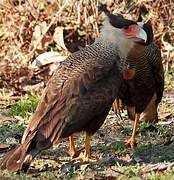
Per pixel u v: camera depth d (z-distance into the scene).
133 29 11.70
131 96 12.66
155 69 12.68
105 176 11.11
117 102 13.34
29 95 16.25
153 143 12.81
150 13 18.39
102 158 12.04
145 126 13.52
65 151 12.55
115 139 13.24
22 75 17.36
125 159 11.98
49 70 17.42
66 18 18.66
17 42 18.42
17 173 11.06
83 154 12.07
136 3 18.42
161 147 12.48
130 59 12.27
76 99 11.24
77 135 12.68
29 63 17.78
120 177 10.98
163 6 18.38
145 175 11.03
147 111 13.45
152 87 12.75
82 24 18.55
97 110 11.38
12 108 15.45
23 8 18.72
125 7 18.44
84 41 18.55
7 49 18.41
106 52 11.63
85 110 11.27
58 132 11.10
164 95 15.98
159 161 11.77
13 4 18.89
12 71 17.45
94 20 18.27
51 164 11.88
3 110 15.48
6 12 18.75
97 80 11.42
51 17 18.58
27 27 18.55
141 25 12.17
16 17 18.66
